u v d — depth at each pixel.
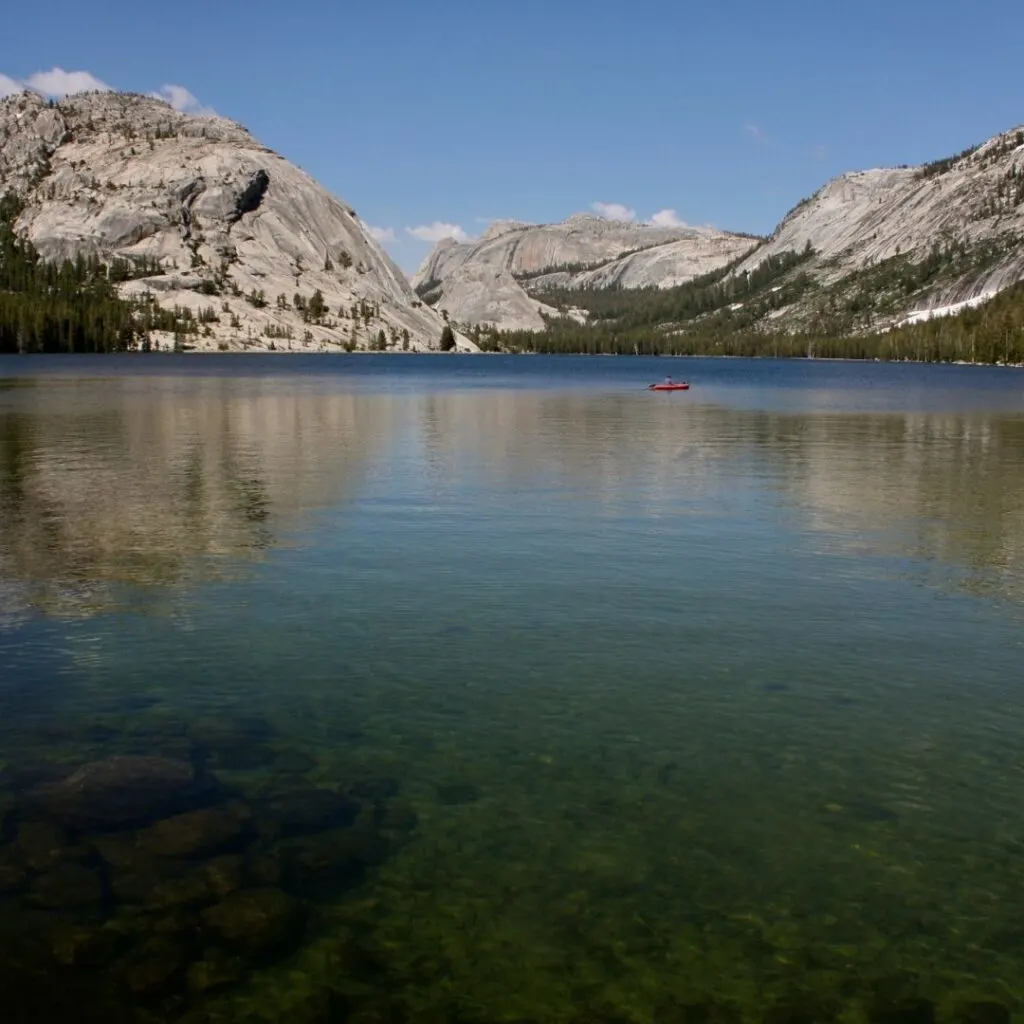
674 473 39.16
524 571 22.58
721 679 15.73
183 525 27.64
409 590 20.83
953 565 23.50
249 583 21.33
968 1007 8.20
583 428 60.69
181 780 11.88
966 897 9.76
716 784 12.09
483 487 35.00
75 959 8.49
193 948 8.69
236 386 110.81
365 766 12.46
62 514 29.11
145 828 10.66
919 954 8.88
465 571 22.53
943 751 13.12
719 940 9.03
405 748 13.03
